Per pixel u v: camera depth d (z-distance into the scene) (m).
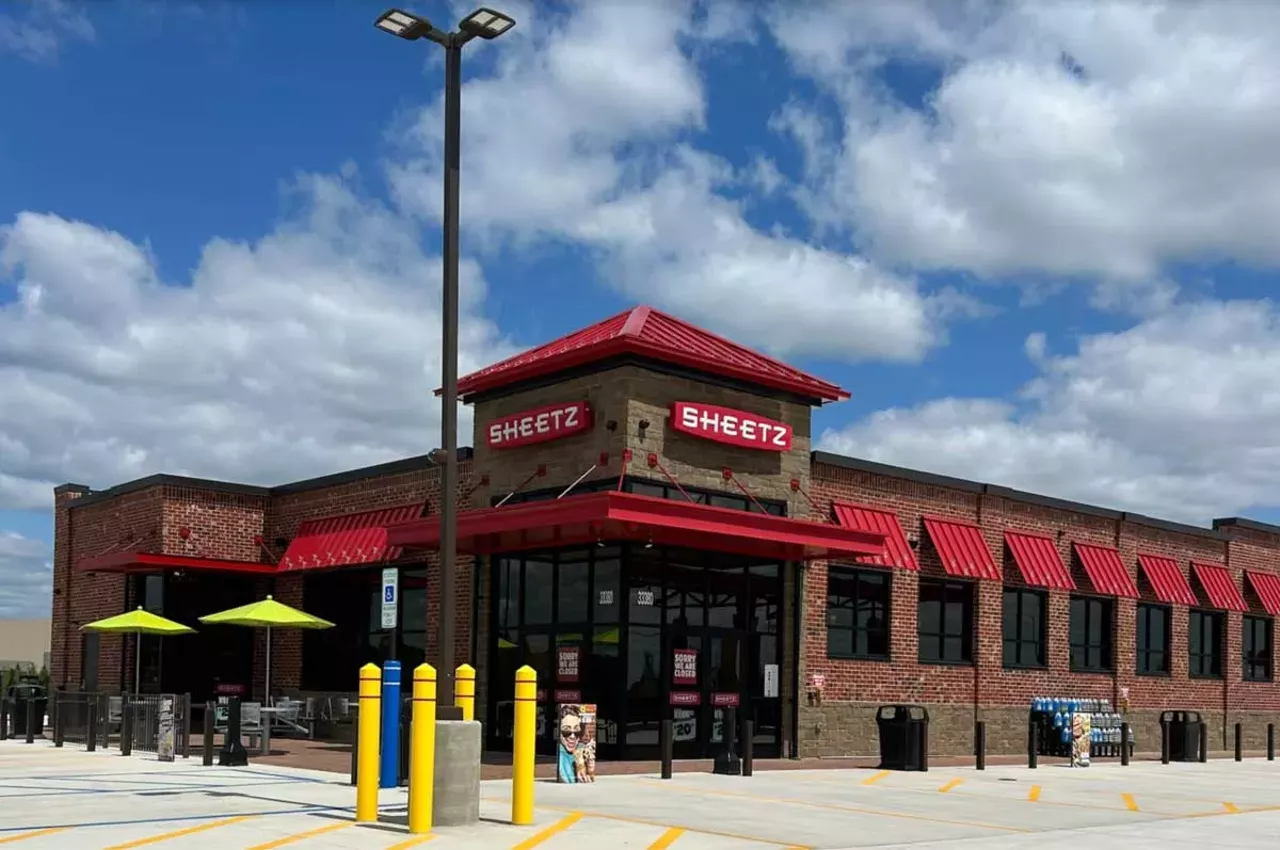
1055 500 33.34
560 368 23.92
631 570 22.73
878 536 23.52
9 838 11.77
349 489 31.22
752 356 25.59
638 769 20.95
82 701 26.72
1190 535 38.41
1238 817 17.14
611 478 22.70
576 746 18.39
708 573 24.14
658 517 20.44
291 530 32.94
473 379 25.33
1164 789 21.67
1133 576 35.69
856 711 27.06
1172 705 36.66
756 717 24.89
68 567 36.84
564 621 23.69
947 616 30.11
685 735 23.31
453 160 14.44
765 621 25.28
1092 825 15.52
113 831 12.30
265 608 26.09
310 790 16.28
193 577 32.12
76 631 35.88
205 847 11.30
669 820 14.19
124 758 22.05
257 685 32.84
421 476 28.94
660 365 23.31
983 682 30.30
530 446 24.61
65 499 37.72
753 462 24.80
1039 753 30.55
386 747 16.91
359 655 30.05
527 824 13.35
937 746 29.05
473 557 25.89
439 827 12.91
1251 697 40.22
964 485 30.66
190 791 16.12
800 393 25.73
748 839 12.84
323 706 28.22
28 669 57.12
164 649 31.62
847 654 27.14
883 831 14.00
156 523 32.03
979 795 18.98
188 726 22.05
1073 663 33.44
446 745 13.11
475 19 14.31
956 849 12.70
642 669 22.70
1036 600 32.53
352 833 12.38
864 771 22.94
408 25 14.37
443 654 13.66
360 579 30.41
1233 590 39.56
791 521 22.20
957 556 29.69
